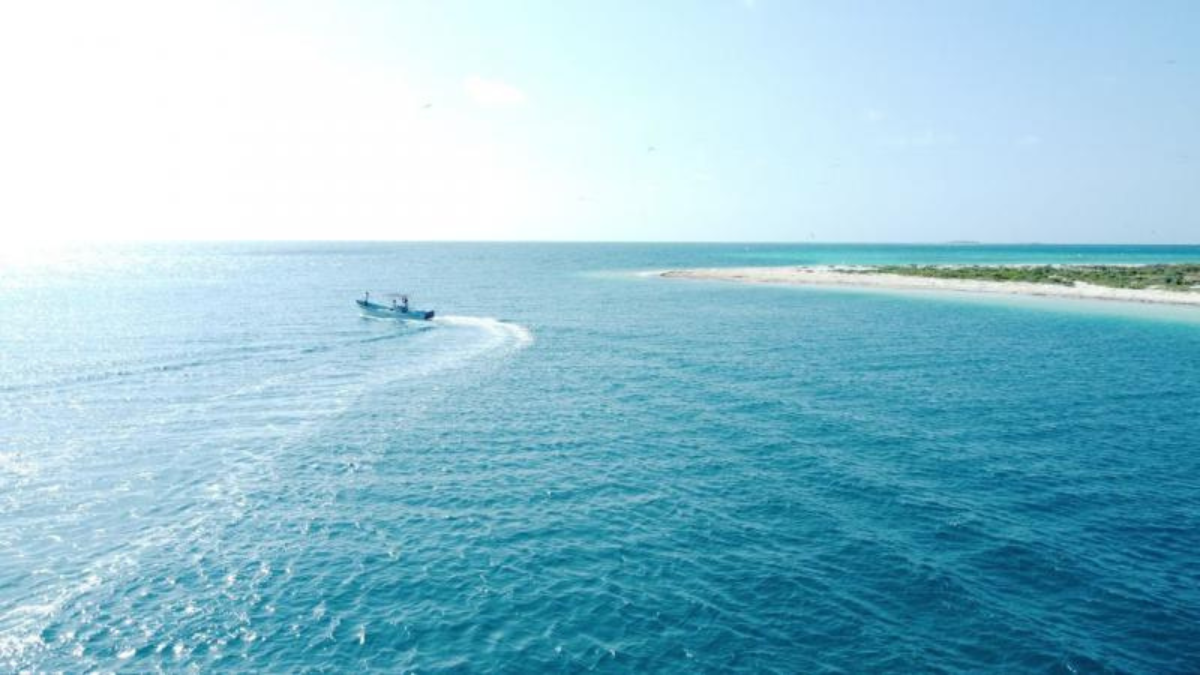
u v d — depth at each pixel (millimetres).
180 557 21719
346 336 63625
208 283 123062
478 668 16375
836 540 22594
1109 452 31047
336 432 34469
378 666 16469
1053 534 23000
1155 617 18375
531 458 30703
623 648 17109
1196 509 25031
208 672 16312
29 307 82500
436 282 129125
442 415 37625
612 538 22953
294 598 19406
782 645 17188
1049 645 17141
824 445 32000
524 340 62281
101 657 16844
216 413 37656
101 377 45406
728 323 73375
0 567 20984
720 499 25984
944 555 21562
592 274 156000
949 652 16891
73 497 26203
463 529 23719
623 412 38062
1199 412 37594
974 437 33125
